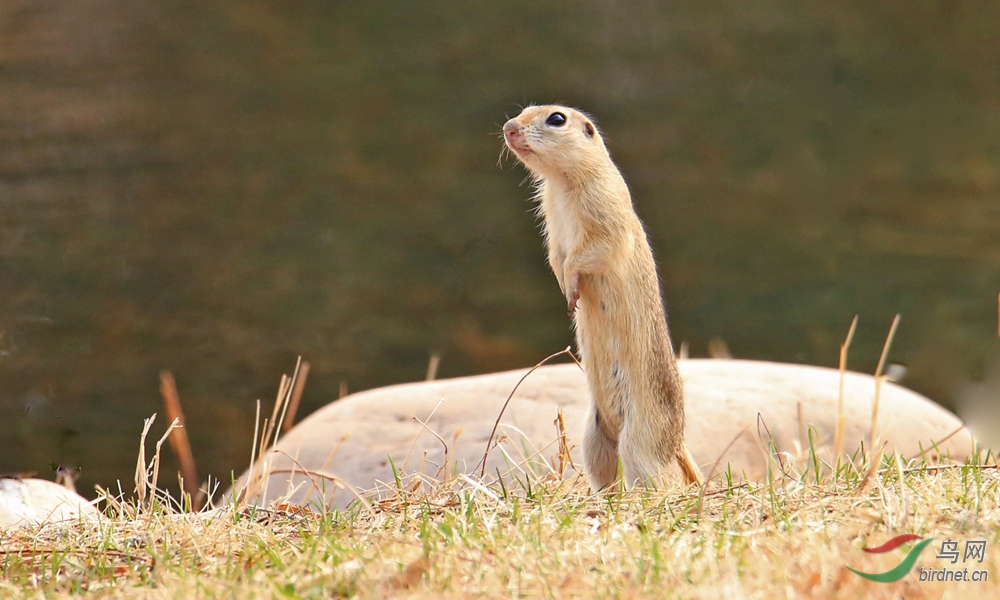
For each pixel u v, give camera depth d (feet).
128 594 30.50
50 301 87.66
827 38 161.17
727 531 32.71
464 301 91.25
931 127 127.95
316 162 120.26
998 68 144.77
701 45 158.71
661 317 44.11
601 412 44.45
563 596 28.35
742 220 107.24
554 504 37.09
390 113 135.33
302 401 74.23
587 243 43.09
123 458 65.77
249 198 110.93
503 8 179.52
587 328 44.11
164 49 156.56
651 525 33.47
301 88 143.23
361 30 168.14
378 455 52.13
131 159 117.39
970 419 62.69
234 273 95.20
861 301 89.92
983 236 100.94
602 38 162.91
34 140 120.88
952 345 81.25
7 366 76.89
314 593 29.14
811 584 28.02
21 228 100.53
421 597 28.35
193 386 75.77
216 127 129.08
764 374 55.88
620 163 120.26
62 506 44.65
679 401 44.34
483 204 111.55
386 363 80.23
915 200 110.42
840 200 110.52
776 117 132.57
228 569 31.55
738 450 51.16
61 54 151.02
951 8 175.73
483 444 51.47
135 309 86.53
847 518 33.17
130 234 100.22
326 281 94.02
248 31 167.22
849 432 52.34
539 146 42.86
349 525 36.14
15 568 33.60
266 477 44.09
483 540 32.60
